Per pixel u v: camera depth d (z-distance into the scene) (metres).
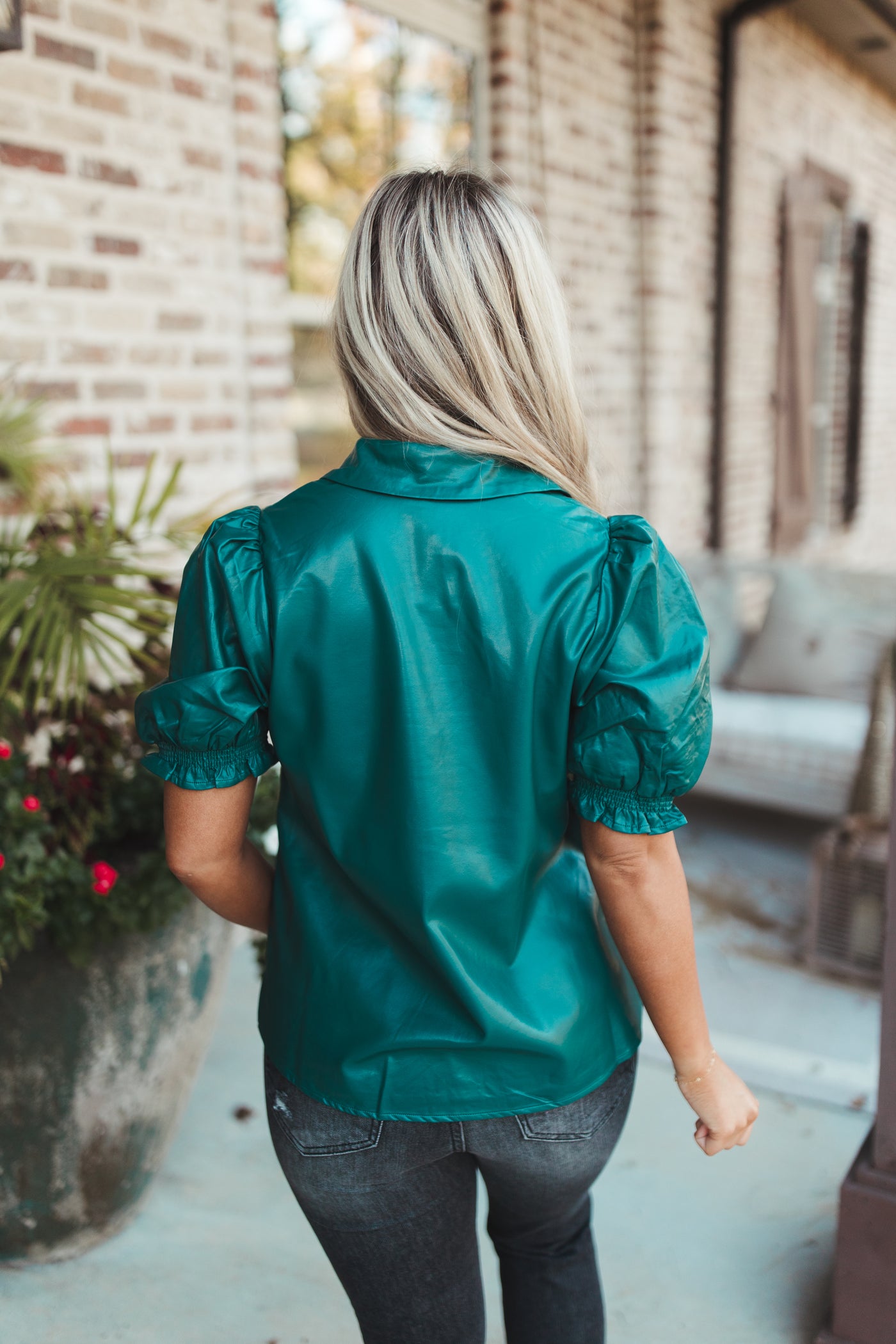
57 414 2.54
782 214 6.00
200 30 2.73
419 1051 1.00
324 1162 1.05
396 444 0.99
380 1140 1.03
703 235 5.22
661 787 0.93
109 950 1.70
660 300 4.89
